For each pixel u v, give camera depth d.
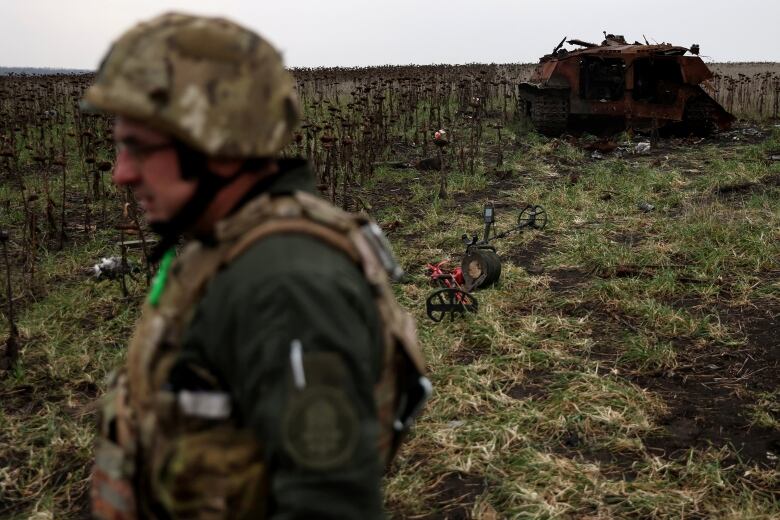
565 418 4.18
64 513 3.53
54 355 5.09
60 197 9.87
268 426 1.04
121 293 6.33
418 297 6.20
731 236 7.37
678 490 3.49
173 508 1.07
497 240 8.02
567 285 6.55
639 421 4.13
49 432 4.12
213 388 1.14
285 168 1.29
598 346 5.23
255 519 1.06
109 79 1.18
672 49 14.38
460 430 4.04
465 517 3.38
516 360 4.95
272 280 1.08
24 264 6.99
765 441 3.95
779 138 13.62
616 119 14.94
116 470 1.22
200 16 1.23
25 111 15.02
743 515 3.26
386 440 1.25
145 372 1.20
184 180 1.20
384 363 1.21
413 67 27.41
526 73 27.83
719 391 4.54
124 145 1.21
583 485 3.54
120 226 6.12
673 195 9.64
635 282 6.30
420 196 10.01
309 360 1.03
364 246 1.22
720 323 5.43
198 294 1.17
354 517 1.03
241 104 1.18
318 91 18.69
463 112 16.61
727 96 21.28
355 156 12.03
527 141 14.38
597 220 8.79
